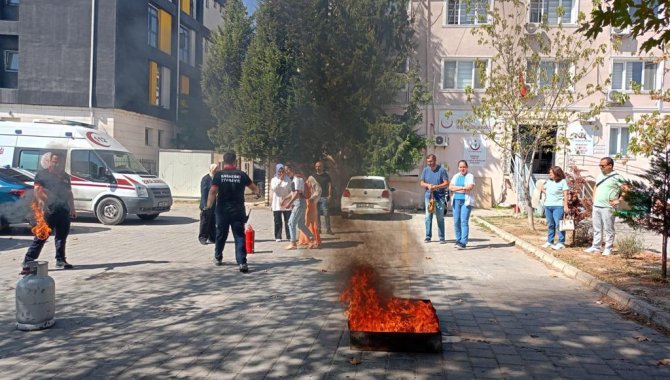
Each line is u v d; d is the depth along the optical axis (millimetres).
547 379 4344
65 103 20031
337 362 4633
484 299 7016
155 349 4930
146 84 18312
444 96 22406
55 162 8172
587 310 6520
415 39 21438
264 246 11320
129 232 13469
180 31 17156
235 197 8602
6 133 15273
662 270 7941
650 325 5910
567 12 19156
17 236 12234
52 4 19984
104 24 18531
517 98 14094
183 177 23078
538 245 11336
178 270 8539
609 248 10047
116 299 6680
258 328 5570
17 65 21156
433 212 12219
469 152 22438
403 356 4805
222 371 4422
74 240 11812
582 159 21938
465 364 4629
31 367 4473
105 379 4238
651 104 21547
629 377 4418
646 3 4840
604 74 21500
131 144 19938
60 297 6746
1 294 6789
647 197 7961
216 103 20141
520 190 19000
